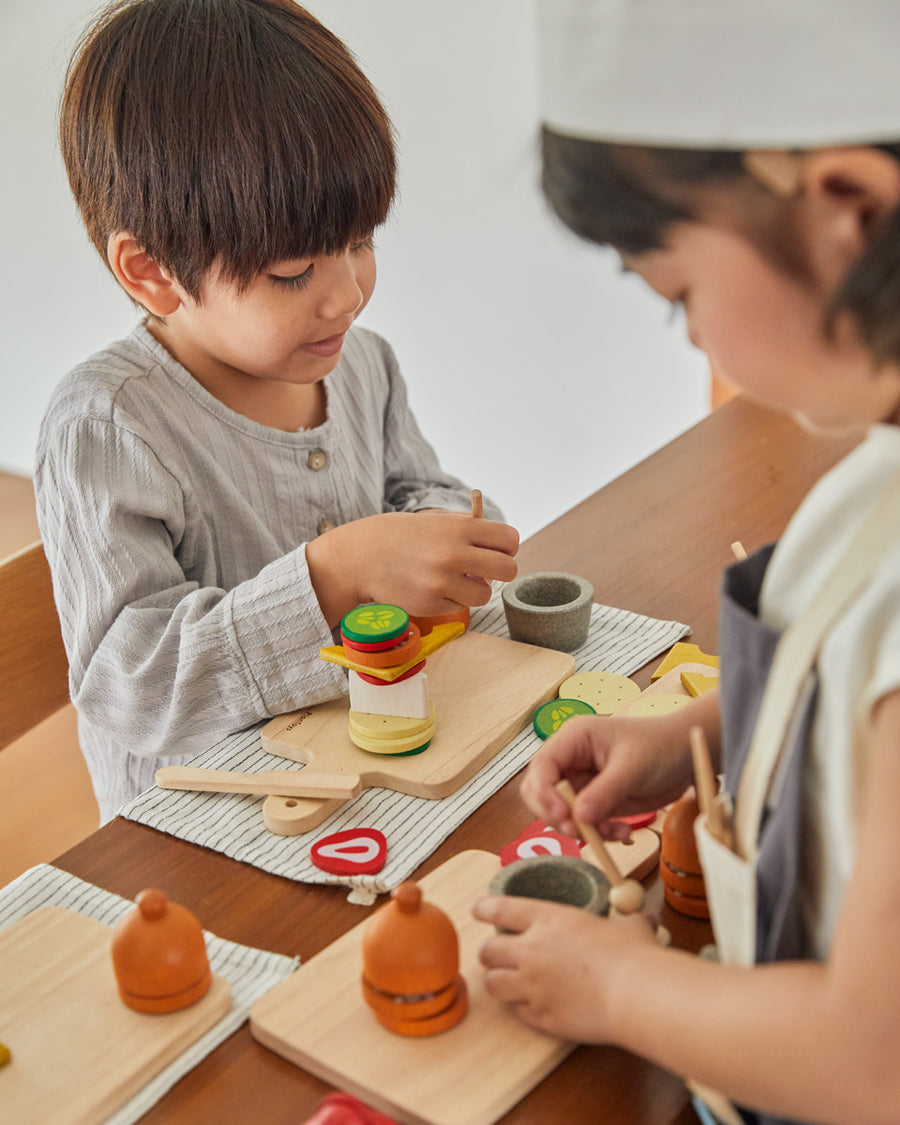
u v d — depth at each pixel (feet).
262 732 2.68
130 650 3.04
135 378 3.43
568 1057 1.77
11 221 8.50
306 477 3.78
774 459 3.98
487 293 7.08
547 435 7.34
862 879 1.29
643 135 1.28
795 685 1.45
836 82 1.18
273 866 2.25
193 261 3.12
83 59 3.17
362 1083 1.71
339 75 3.09
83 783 4.75
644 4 1.25
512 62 6.14
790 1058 1.35
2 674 3.30
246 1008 1.90
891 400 1.39
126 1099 1.75
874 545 1.38
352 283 3.22
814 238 1.25
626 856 2.16
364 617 2.57
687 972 1.52
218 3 3.09
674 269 1.37
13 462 9.36
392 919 1.78
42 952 2.01
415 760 2.50
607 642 2.98
